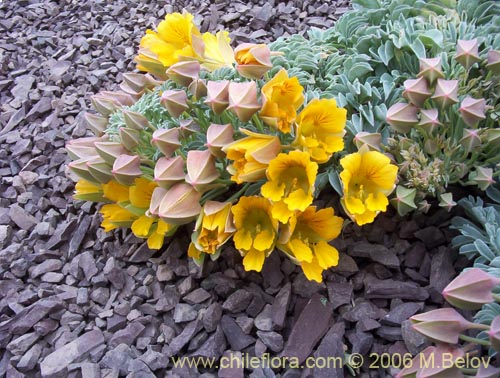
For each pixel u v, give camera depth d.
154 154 0.32
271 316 0.29
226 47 0.33
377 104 0.32
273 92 0.27
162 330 0.29
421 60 0.28
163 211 0.27
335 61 0.34
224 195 0.33
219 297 0.30
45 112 0.44
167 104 0.29
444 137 0.30
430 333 0.22
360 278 0.30
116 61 0.48
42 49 0.50
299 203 0.26
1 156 0.41
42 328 0.30
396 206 0.29
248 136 0.29
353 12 0.37
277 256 0.31
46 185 0.39
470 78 0.31
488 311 0.25
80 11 0.54
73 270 0.33
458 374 0.22
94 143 0.31
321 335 0.28
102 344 0.29
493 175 0.29
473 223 0.30
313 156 0.28
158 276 0.31
